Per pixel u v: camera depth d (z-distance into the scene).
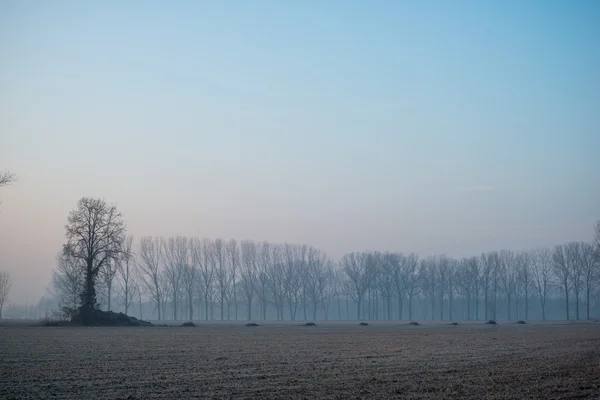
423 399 26.66
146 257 157.62
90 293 102.06
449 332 90.06
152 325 108.31
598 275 168.38
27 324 108.94
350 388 29.34
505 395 28.09
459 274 186.88
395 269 182.75
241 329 97.94
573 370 38.22
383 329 102.12
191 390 28.19
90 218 100.94
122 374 33.69
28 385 29.19
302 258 177.88
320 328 105.56
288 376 33.59
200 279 165.62
